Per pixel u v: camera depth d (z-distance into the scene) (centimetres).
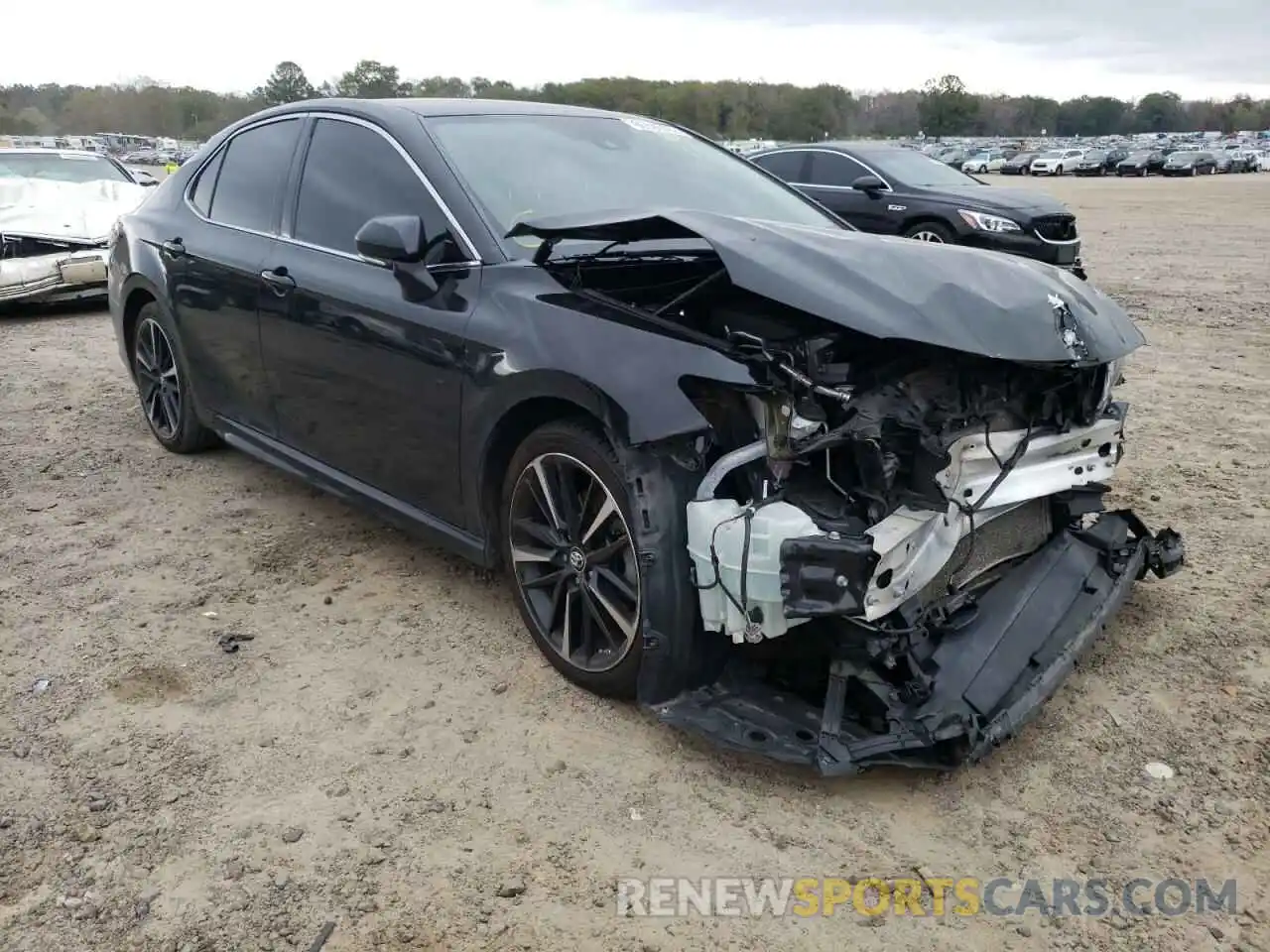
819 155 1216
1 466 513
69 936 220
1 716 299
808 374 260
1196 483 486
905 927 223
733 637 259
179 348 479
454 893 232
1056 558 329
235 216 439
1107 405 323
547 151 373
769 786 269
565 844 248
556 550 307
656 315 289
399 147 361
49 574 392
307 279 378
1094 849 247
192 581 388
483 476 320
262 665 328
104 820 255
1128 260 1379
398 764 278
